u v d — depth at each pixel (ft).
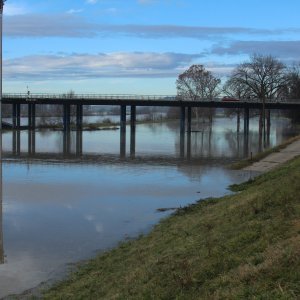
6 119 492.95
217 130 416.46
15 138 291.38
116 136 329.11
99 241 59.06
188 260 34.53
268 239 32.07
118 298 32.60
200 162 169.58
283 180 56.54
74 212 79.46
